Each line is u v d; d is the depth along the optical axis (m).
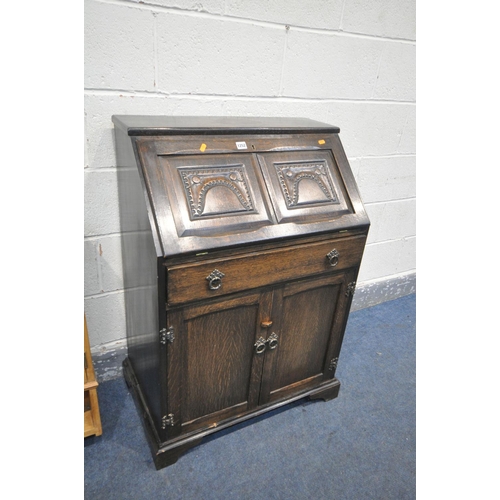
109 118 1.28
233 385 1.29
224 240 1.01
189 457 1.31
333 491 1.24
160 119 1.21
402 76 1.79
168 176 1.01
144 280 1.12
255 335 1.23
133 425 1.41
